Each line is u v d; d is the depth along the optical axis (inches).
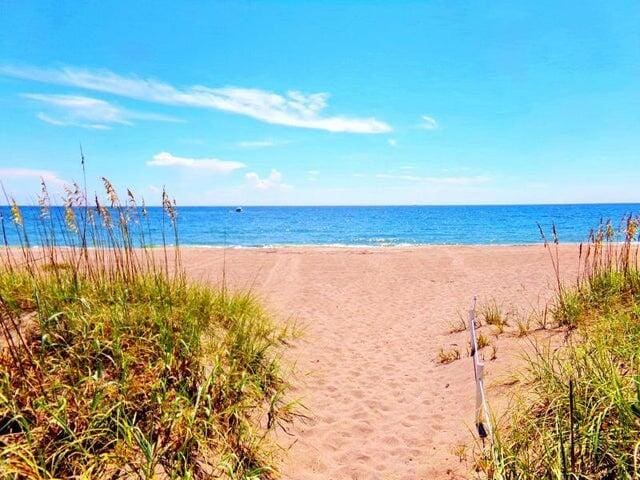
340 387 208.1
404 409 190.4
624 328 171.6
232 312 222.5
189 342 162.1
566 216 3041.3
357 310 378.9
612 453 106.7
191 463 121.8
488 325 281.7
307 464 144.2
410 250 850.8
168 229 1996.8
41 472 106.1
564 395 130.9
